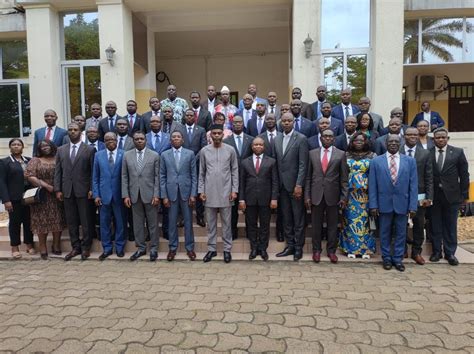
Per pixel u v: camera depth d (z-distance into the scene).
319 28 8.73
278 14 10.41
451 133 9.16
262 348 3.14
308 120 6.30
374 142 5.68
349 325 3.49
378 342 3.20
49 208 5.76
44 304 4.09
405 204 5.00
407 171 5.00
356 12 8.90
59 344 3.25
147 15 10.62
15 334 3.44
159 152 6.01
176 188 5.52
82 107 9.89
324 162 5.30
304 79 8.82
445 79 11.75
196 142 6.19
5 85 11.09
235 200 5.91
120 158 5.66
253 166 5.44
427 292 4.25
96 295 4.30
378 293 4.23
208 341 3.26
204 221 6.32
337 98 9.07
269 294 4.24
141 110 11.10
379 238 5.70
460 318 3.61
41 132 6.52
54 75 9.66
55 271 5.23
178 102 7.10
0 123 11.15
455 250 5.37
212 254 5.60
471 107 11.75
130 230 6.09
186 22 10.82
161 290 4.41
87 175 5.70
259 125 6.48
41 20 9.46
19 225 5.91
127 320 3.66
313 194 5.33
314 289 4.38
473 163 9.09
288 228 5.62
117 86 9.24
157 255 5.73
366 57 8.95
